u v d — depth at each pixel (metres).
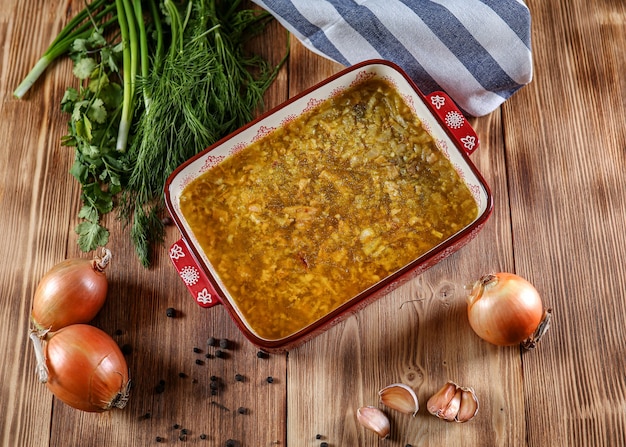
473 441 0.84
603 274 0.87
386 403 0.84
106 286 0.86
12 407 0.86
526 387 0.85
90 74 0.92
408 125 0.85
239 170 0.85
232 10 0.92
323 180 0.85
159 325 0.87
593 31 0.93
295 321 0.81
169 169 0.88
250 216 0.84
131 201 0.89
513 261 0.87
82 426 0.86
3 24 0.95
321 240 0.83
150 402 0.86
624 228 0.87
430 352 0.86
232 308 0.77
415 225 0.83
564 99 0.91
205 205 0.85
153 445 0.85
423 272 0.87
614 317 0.86
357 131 0.86
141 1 0.94
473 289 0.83
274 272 0.83
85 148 0.88
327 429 0.85
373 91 0.86
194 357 0.87
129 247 0.89
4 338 0.87
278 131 0.86
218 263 0.83
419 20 0.86
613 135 0.90
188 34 0.91
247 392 0.86
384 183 0.84
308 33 0.89
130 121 0.89
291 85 0.93
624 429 0.83
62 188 0.91
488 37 0.85
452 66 0.88
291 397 0.85
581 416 0.84
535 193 0.89
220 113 0.89
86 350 0.82
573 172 0.89
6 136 0.92
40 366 0.81
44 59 0.93
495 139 0.90
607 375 0.84
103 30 0.94
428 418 0.85
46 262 0.89
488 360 0.85
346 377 0.86
